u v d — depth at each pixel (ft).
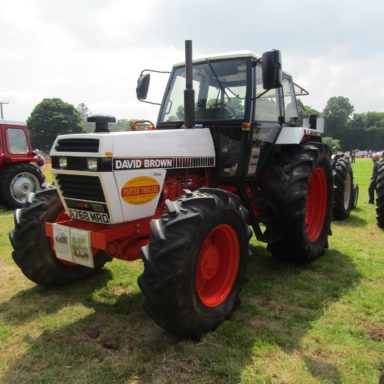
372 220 22.88
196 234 8.89
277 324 10.13
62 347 9.15
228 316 10.39
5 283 13.20
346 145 287.28
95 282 13.07
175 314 8.60
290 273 13.76
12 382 7.93
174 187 11.53
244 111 12.54
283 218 13.38
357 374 8.14
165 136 10.94
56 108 177.27
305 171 13.65
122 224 10.07
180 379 7.93
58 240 10.52
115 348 9.10
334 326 10.02
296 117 17.46
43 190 12.26
